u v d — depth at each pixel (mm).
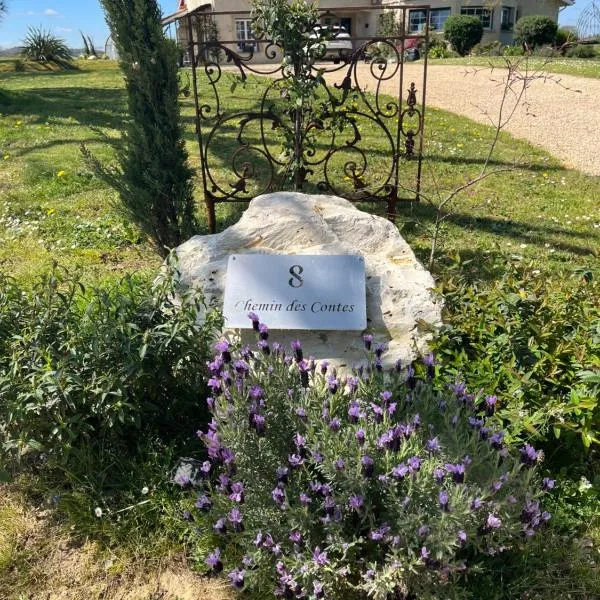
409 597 2104
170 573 2428
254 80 15219
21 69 24266
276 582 2201
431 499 2035
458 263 4004
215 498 2307
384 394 2361
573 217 6242
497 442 2305
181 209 4895
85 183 7309
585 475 2803
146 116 4652
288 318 3221
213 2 26172
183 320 2809
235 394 2377
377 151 8508
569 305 3297
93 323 2717
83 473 2740
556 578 2318
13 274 4949
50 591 2375
